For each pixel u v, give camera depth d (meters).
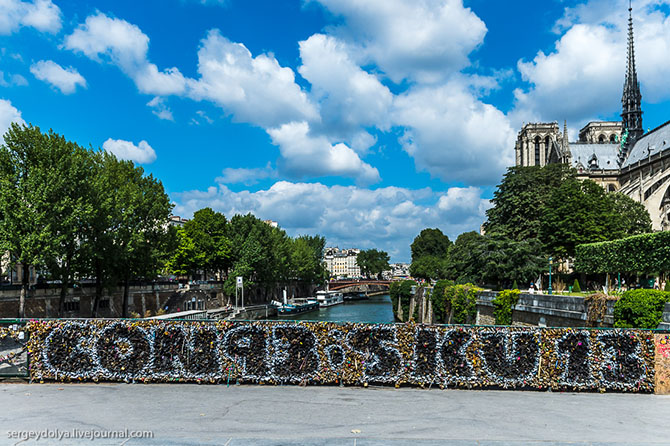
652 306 26.73
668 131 130.50
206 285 96.94
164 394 16.69
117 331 18.56
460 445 11.54
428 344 18.64
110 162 65.25
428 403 16.05
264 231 111.31
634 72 151.88
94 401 15.58
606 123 176.38
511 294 45.31
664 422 14.13
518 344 18.67
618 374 18.31
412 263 161.38
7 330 18.61
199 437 11.84
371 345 18.64
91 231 54.72
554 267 71.88
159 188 68.50
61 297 52.94
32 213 46.25
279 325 18.66
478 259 64.75
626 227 84.81
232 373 18.47
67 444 11.23
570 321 35.03
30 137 49.84
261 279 111.94
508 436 12.40
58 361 18.44
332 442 11.55
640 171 130.00
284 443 11.41
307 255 153.50
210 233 104.50
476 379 18.48
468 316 57.53
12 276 71.69
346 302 172.50
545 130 179.38
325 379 18.52
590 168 149.38
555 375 18.42
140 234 58.78
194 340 18.61
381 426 13.14
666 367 18.20
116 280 61.25
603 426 13.58
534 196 77.75
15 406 14.86
